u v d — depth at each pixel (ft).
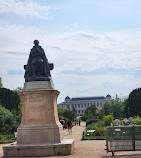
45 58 76.23
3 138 120.78
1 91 236.84
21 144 68.03
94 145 84.84
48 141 68.85
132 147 64.44
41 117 70.74
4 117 150.30
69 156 63.46
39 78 72.74
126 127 65.00
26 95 72.08
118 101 282.36
